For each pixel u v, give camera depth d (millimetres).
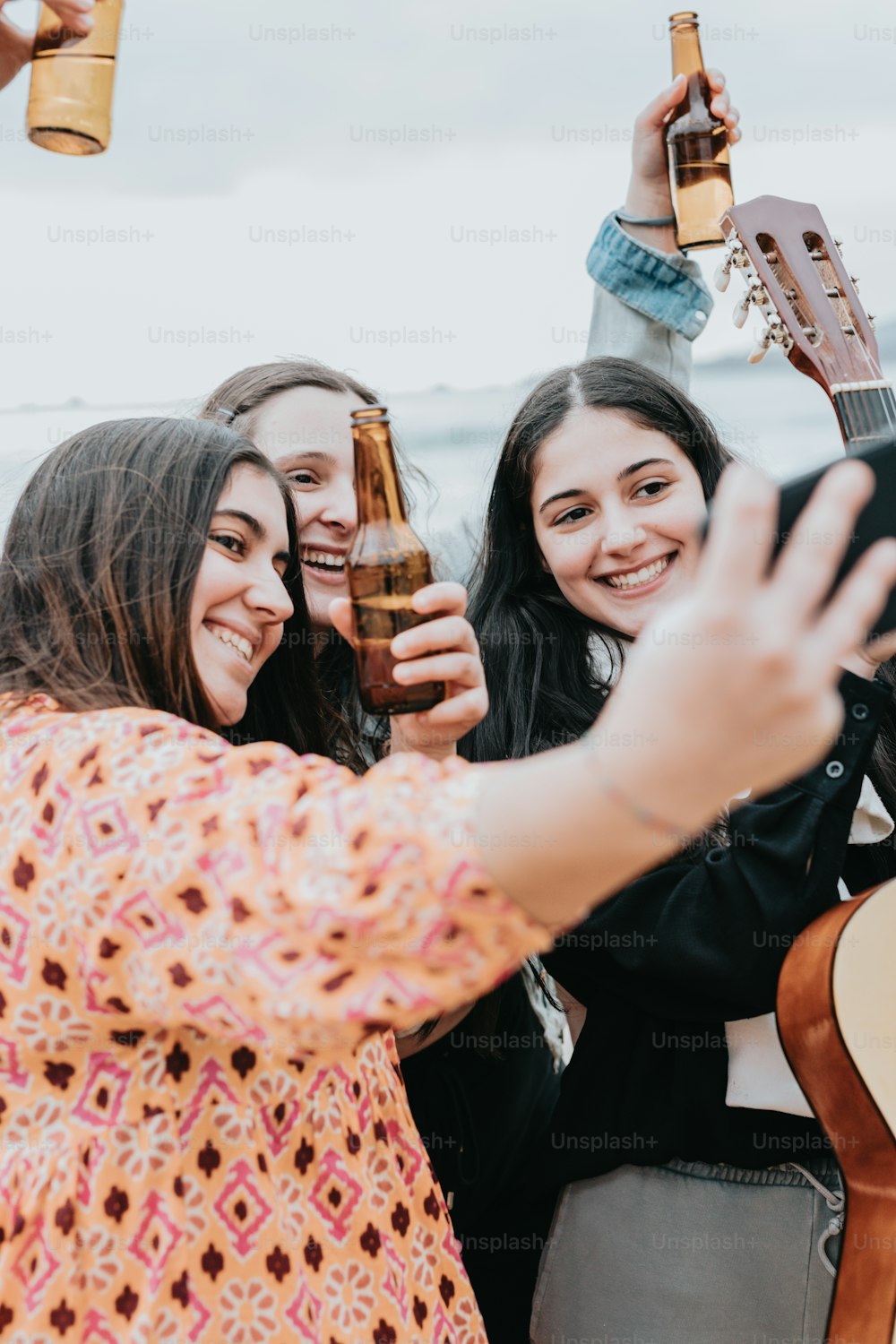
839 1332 1349
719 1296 1462
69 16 1285
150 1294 941
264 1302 980
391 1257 1106
